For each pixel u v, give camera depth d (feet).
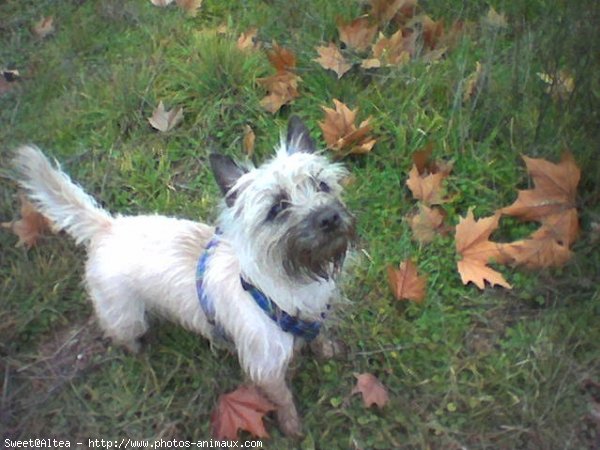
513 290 3.69
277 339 3.09
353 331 3.59
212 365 3.54
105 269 3.28
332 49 4.55
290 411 3.32
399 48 4.59
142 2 5.27
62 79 4.81
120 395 3.48
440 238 3.85
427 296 3.68
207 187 4.20
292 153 2.98
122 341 3.56
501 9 4.70
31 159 3.15
